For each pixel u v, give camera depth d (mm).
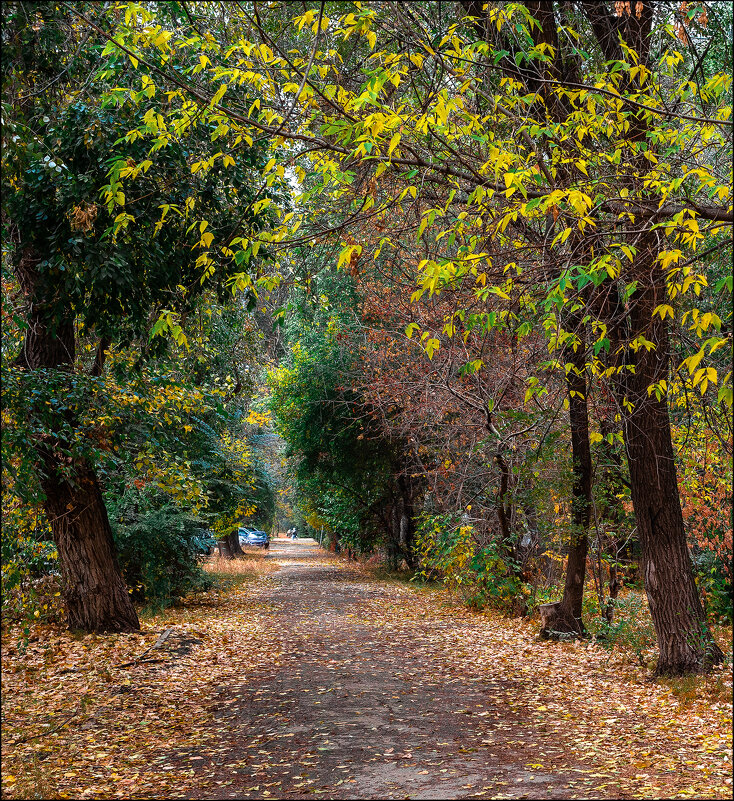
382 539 29906
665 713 7086
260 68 5742
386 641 12250
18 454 8547
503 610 15562
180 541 15883
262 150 9492
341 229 5957
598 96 5789
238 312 17875
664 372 8266
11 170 7234
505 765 5508
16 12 7383
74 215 7332
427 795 4836
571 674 9266
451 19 7305
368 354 18219
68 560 11773
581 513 11977
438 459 15805
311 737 6418
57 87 8922
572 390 9703
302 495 39312
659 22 7355
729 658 8875
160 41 5527
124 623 11961
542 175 5980
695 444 10773
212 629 13242
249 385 20922
